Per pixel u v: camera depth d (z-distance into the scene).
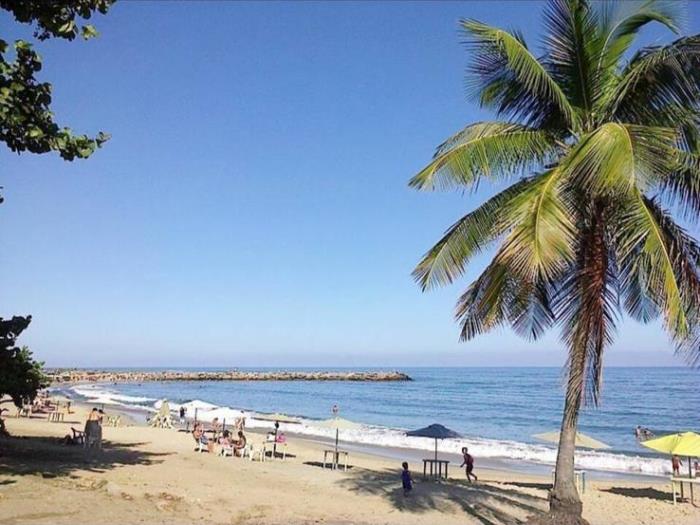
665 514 17.30
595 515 17.03
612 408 61.59
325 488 17.89
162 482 15.11
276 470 21.08
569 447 10.43
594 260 9.94
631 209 9.23
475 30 10.20
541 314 12.13
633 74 9.96
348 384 120.81
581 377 9.69
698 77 9.51
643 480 25.61
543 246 8.56
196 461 21.27
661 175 8.66
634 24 10.76
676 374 139.00
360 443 36.16
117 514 10.40
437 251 11.51
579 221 10.19
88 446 21.33
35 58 10.84
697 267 10.49
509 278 10.28
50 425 31.84
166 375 139.38
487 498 17.44
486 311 11.06
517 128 11.15
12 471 13.23
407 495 17.27
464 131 11.18
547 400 78.06
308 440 37.03
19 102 10.46
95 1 10.73
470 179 10.59
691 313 9.87
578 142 10.07
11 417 36.91
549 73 11.23
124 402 65.94
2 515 9.27
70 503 10.62
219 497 14.11
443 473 25.34
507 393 91.19
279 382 130.25
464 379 138.00
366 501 16.09
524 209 9.45
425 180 10.39
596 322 9.69
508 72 10.96
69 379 125.19
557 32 10.98
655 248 8.77
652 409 60.66
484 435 45.31
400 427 49.44
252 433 36.84
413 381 131.38
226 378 136.75
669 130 8.68
